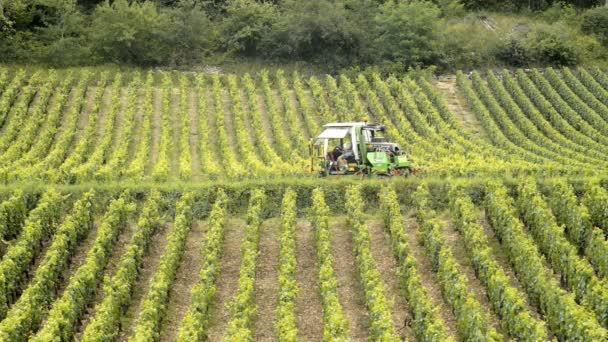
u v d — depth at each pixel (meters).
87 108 55.78
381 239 32.75
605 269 27.27
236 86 59.31
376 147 38.88
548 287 24.28
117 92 57.16
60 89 57.06
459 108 58.28
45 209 31.91
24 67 61.50
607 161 45.81
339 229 34.09
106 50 63.38
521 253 27.53
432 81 63.62
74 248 30.64
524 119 53.78
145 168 44.88
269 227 34.53
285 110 56.44
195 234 33.88
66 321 23.23
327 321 23.91
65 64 62.81
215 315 26.20
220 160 47.22
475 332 22.22
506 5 77.25
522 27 70.62
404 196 36.56
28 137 47.88
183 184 37.44
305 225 34.94
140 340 21.80
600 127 53.88
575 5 78.44
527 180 35.28
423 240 31.47
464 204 32.19
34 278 26.95
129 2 70.62
